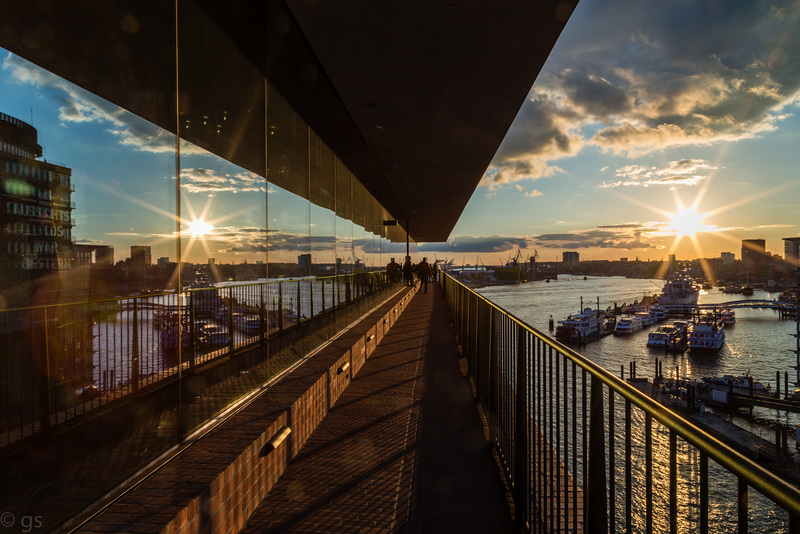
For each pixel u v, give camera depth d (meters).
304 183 5.88
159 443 2.70
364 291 10.73
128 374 2.98
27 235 1.97
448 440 4.25
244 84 4.05
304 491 3.22
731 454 0.93
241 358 4.30
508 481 3.37
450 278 13.07
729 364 35.50
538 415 2.57
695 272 129.38
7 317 2.02
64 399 2.52
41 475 2.13
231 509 2.60
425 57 5.73
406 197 16.34
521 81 6.41
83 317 2.44
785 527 0.85
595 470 1.80
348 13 4.77
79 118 2.19
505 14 4.75
